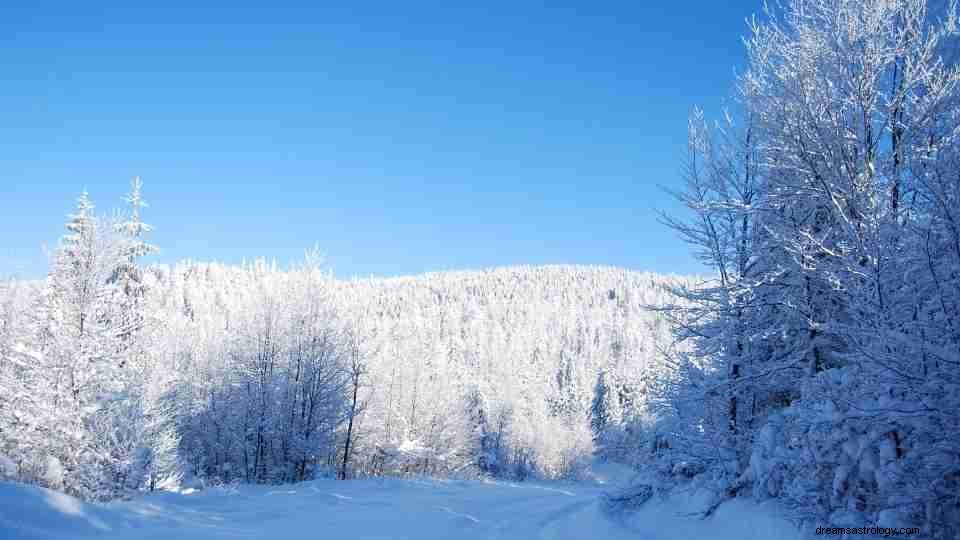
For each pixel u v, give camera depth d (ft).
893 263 20.77
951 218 17.72
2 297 69.15
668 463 34.19
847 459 21.42
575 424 231.50
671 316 35.55
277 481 89.97
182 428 102.47
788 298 31.19
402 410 133.08
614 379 288.71
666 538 28.58
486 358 248.52
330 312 100.83
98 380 55.93
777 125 30.89
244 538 30.94
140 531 29.58
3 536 23.56
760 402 34.42
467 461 141.49
